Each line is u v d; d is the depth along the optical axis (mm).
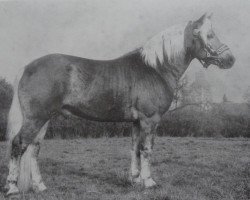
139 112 4125
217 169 5375
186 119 9953
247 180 4594
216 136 9875
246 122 9805
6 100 8383
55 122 8836
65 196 3807
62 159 6090
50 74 3744
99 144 7805
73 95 3854
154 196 3770
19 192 3705
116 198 3734
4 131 8250
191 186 4320
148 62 4242
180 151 7043
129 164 5770
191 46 4422
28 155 3840
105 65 4086
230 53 4480
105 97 3963
